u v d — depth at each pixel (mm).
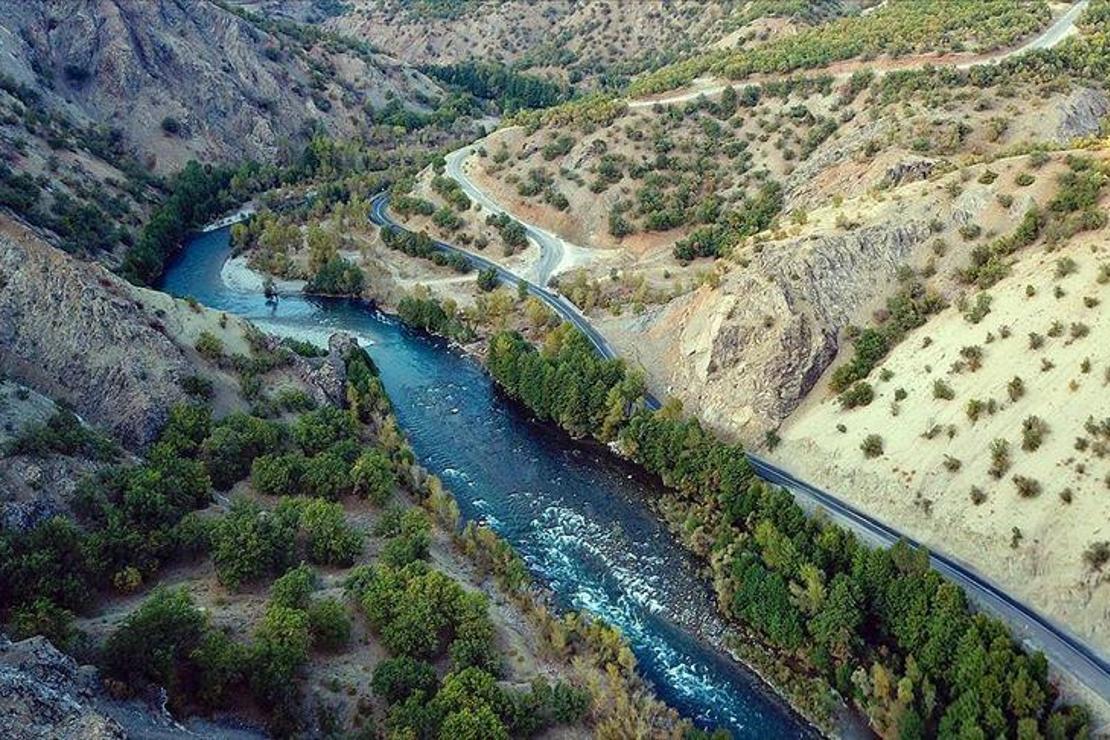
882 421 107250
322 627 78688
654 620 94500
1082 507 87250
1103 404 92812
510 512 112062
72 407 103250
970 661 75562
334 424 115250
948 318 113375
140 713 65312
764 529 95062
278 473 101625
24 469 85500
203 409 108250
